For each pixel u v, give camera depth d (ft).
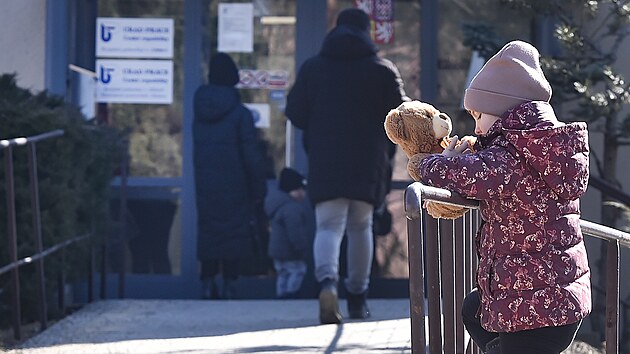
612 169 75.77
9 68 86.33
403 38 89.66
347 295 73.41
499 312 32.07
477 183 31.37
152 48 89.66
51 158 69.82
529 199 31.86
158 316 74.84
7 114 67.87
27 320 71.00
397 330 66.54
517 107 32.50
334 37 72.69
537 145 31.63
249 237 88.53
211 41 89.71
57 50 86.74
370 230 73.15
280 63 89.92
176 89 89.81
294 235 87.40
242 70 89.61
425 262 35.58
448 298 38.47
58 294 74.69
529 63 33.22
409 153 35.42
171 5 89.66
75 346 61.82
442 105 89.45
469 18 89.35
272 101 89.81
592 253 77.05
